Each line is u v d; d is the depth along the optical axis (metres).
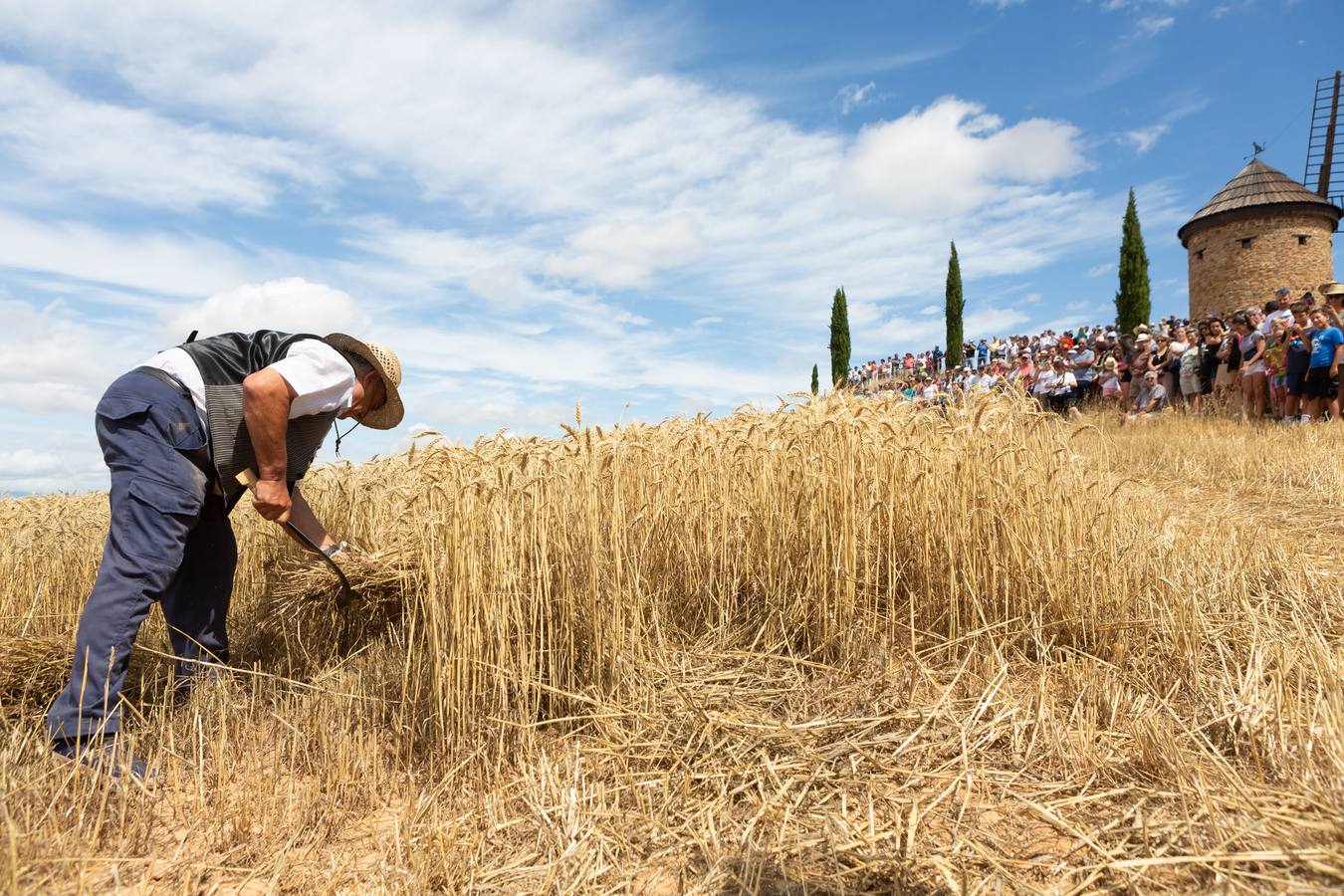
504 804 2.86
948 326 46.81
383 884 2.35
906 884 2.27
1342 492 7.07
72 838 2.50
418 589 3.42
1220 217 29.95
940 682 3.74
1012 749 3.01
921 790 2.82
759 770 2.98
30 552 5.26
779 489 4.71
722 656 4.16
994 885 2.24
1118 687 3.36
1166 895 2.10
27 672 3.41
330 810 2.81
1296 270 28.80
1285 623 3.95
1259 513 6.89
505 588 3.38
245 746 3.29
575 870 2.45
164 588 3.19
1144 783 2.71
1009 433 4.64
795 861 2.44
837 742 3.19
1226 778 2.59
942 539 4.43
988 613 4.32
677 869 2.46
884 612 4.41
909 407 5.18
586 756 3.24
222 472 3.41
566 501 3.80
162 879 2.42
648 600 4.50
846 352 51.62
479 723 3.25
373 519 5.08
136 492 3.07
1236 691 3.17
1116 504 4.65
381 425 4.09
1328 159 37.31
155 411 3.13
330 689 3.64
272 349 3.49
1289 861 2.12
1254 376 11.95
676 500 4.93
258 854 2.56
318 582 4.05
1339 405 10.87
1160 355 15.09
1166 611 3.85
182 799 2.89
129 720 3.42
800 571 4.50
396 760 3.16
